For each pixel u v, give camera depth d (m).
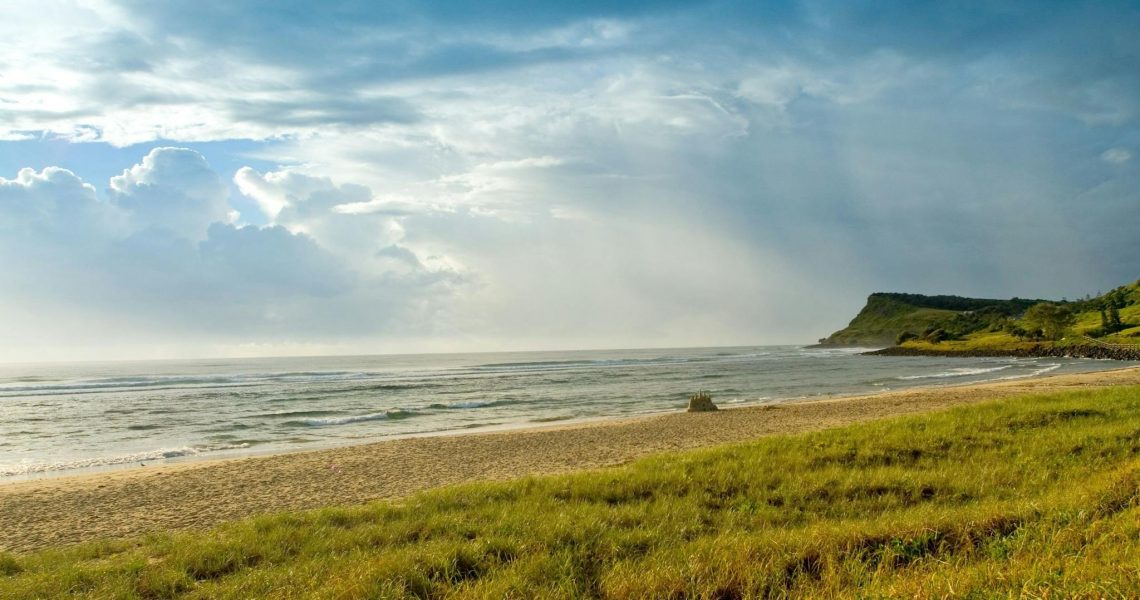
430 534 9.34
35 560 9.94
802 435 17.03
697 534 8.96
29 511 15.55
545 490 12.14
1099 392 22.61
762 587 6.45
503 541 8.42
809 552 7.36
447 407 44.72
